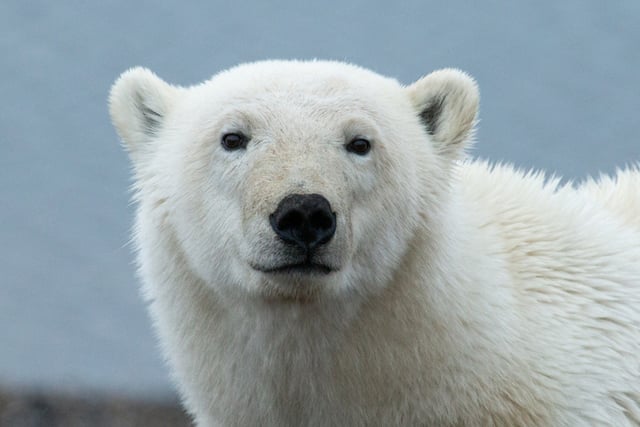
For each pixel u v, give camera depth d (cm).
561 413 991
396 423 994
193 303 995
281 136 924
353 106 955
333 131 934
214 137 954
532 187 1098
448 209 1002
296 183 885
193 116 994
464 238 1001
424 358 972
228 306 970
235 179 934
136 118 1052
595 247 1066
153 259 1011
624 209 1155
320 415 998
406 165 977
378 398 985
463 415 985
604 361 1016
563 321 1021
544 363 994
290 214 870
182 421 1952
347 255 902
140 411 1973
